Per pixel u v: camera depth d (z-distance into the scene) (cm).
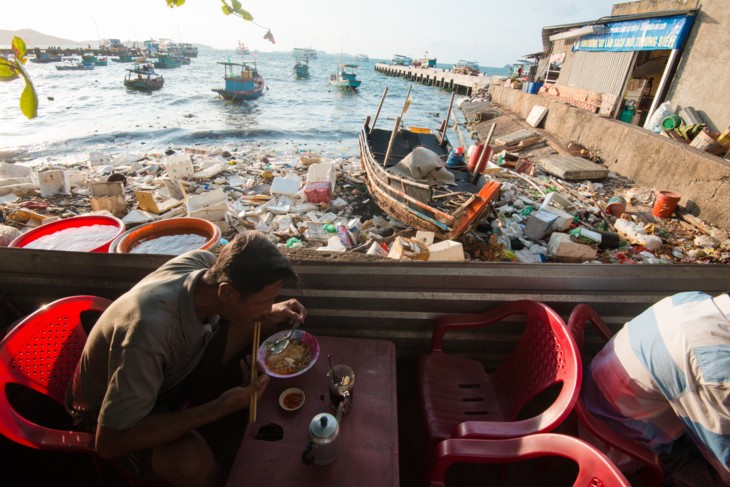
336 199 989
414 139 1293
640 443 207
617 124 1215
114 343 161
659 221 888
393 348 233
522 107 2058
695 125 1029
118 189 824
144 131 1853
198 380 204
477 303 254
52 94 3212
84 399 185
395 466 169
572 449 160
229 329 222
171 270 192
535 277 243
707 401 168
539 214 789
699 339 173
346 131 2058
